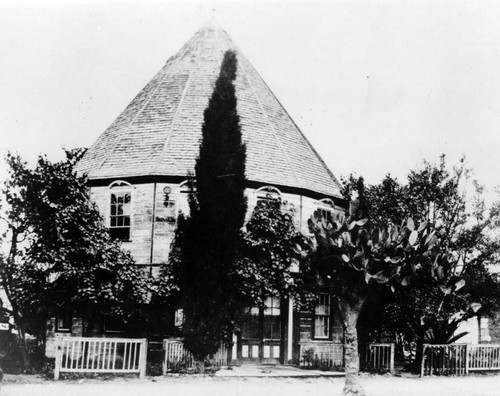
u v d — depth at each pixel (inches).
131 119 1003.3
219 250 701.9
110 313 739.4
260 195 915.4
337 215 611.8
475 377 752.3
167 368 676.1
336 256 584.7
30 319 730.2
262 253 800.9
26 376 636.1
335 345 863.7
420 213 902.4
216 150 724.7
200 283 690.2
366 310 780.0
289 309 882.1
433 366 765.3
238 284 751.7
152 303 816.9
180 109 985.5
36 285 686.5
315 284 620.1
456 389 611.5
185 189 884.0
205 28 1134.4
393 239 581.3
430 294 737.0
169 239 867.4
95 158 975.6
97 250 711.7
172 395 510.6
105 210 900.6
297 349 872.3
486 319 1192.8
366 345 794.8
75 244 701.9
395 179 937.5
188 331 688.4
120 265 741.9
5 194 687.7
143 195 887.7
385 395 553.0
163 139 941.2
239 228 723.4
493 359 819.4
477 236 908.6
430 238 608.1
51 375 641.0
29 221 685.9
